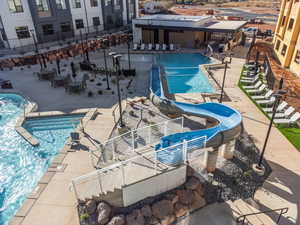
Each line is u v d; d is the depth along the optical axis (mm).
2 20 32000
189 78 24672
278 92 9531
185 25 33875
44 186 10062
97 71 24109
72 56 31578
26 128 15250
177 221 8875
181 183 10062
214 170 10945
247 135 13633
